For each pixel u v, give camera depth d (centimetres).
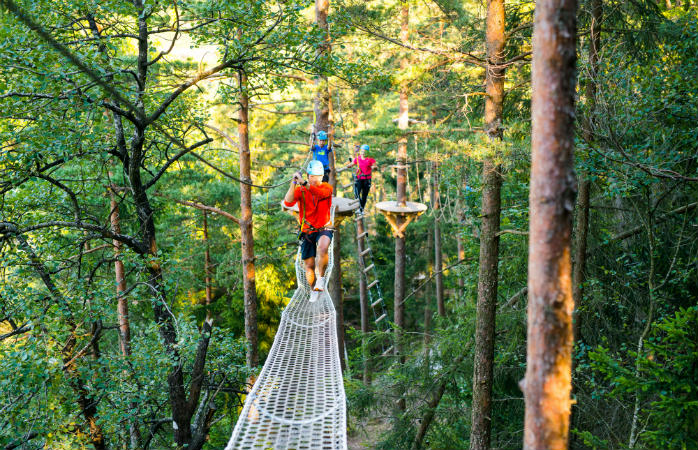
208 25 762
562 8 257
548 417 271
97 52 636
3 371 614
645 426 554
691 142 697
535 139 272
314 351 702
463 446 1047
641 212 874
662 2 1058
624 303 953
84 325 812
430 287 2388
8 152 689
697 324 449
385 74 817
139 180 825
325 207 703
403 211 1551
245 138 1346
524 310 973
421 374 1056
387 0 1224
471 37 1041
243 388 1111
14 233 735
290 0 763
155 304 798
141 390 795
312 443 463
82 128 711
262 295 1883
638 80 724
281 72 846
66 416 745
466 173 819
